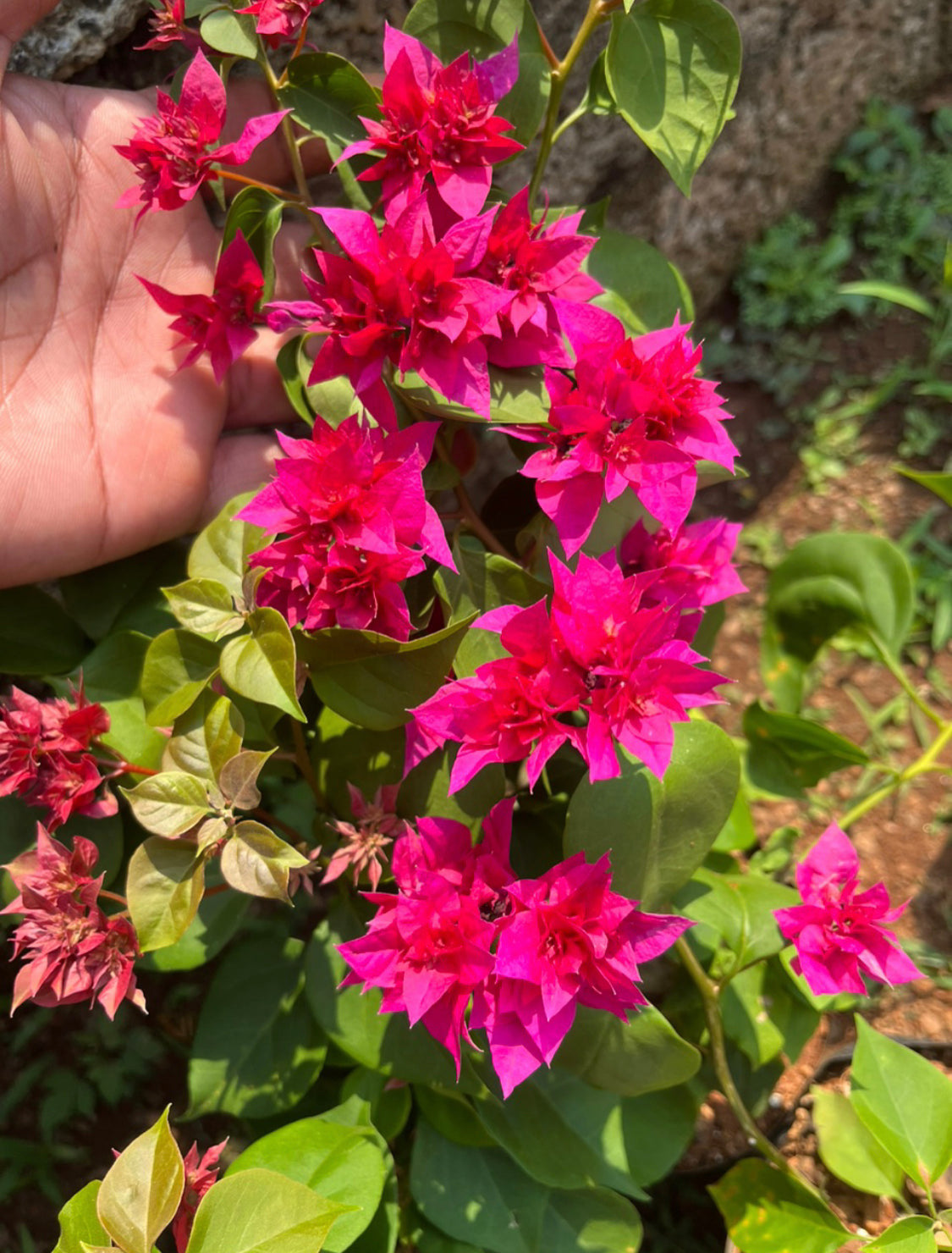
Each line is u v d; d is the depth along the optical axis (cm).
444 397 32
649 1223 49
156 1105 53
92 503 40
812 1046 51
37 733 35
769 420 70
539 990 30
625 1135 40
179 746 34
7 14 35
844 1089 50
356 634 31
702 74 35
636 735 29
